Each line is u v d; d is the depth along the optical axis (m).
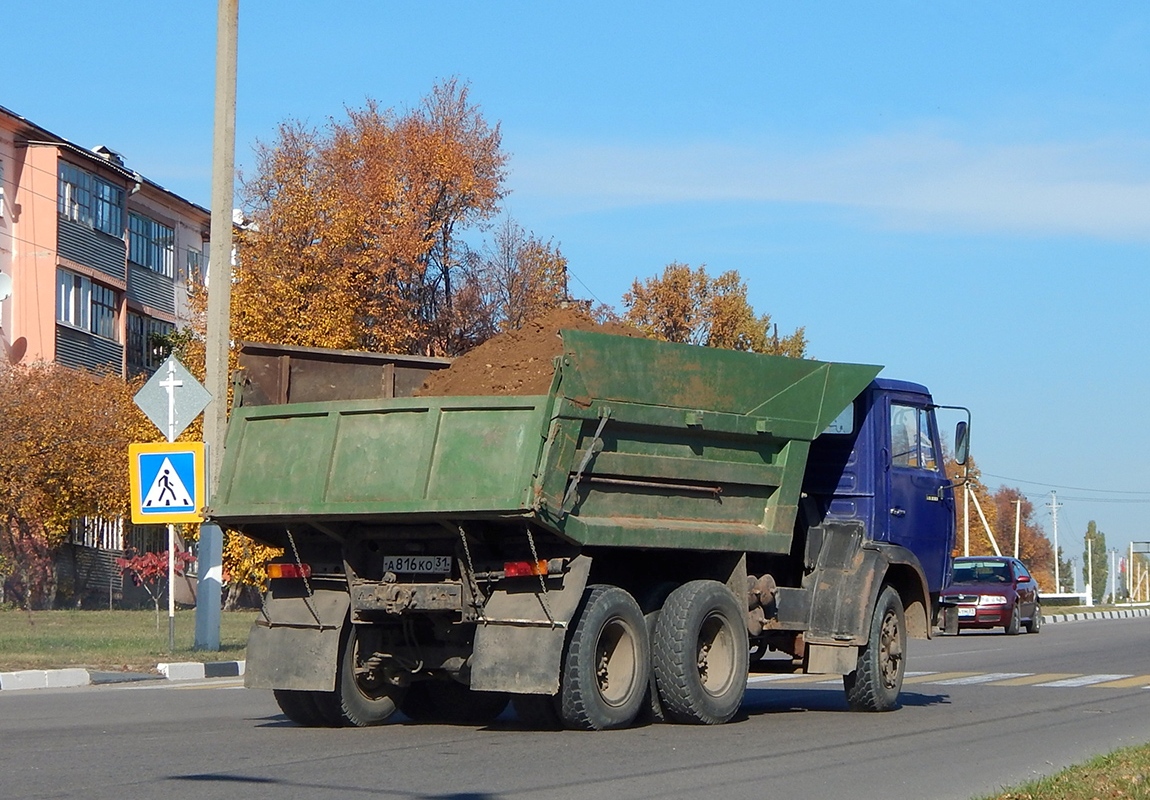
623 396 10.67
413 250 39.12
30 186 41.22
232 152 18.88
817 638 12.59
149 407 17.72
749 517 12.10
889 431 13.44
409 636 11.23
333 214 37.12
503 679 10.27
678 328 52.03
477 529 10.41
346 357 11.99
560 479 10.14
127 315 46.53
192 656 18.23
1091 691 15.59
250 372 11.60
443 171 40.62
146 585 36.00
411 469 10.36
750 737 10.72
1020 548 100.56
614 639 10.87
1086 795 7.88
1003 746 10.55
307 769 8.73
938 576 14.14
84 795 7.66
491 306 43.88
